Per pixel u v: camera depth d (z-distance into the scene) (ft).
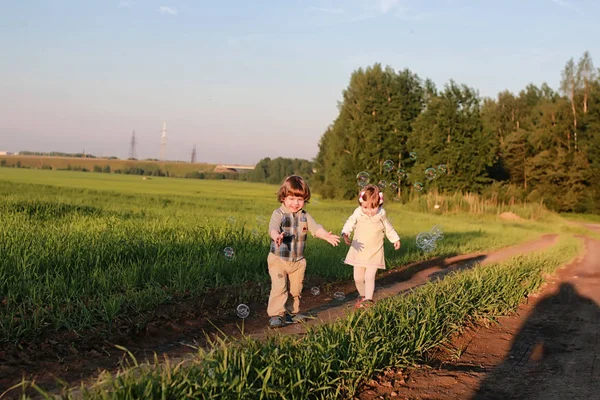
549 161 187.42
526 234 83.61
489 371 15.14
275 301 19.12
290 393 11.52
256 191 221.46
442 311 19.17
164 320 18.37
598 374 14.93
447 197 140.05
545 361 16.26
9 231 30.07
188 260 25.99
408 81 208.85
